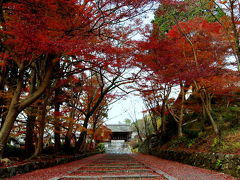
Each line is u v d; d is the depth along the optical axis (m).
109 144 51.78
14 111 8.34
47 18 7.19
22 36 6.77
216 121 13.59
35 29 6.81
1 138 7.98
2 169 6.28
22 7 6.87
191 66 10.82
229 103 16.64
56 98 14.93
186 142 14.30
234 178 6.47
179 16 12.64
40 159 10.32
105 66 10.18
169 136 20.08
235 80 11.18
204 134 13.05
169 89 17.23
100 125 25.73
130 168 9.05
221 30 11.60
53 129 14.93
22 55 8.28
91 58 9.34
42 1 6.55
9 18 7.92
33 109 12.63
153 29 11.39
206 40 12.23
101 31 9.29
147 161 13.19
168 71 10.77
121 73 11.52
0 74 9.96
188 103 17.59
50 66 9.15
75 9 7.23
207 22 12.55
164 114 19.53
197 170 8.44
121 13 7.92
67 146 15.25
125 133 55.16
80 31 7.98
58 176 6.46
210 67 10.89
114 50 9.00
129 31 10.35
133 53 10.12
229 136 10.15
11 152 13.83
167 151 15.70
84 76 16.22
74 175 6.84
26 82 13.91
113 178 6.22
